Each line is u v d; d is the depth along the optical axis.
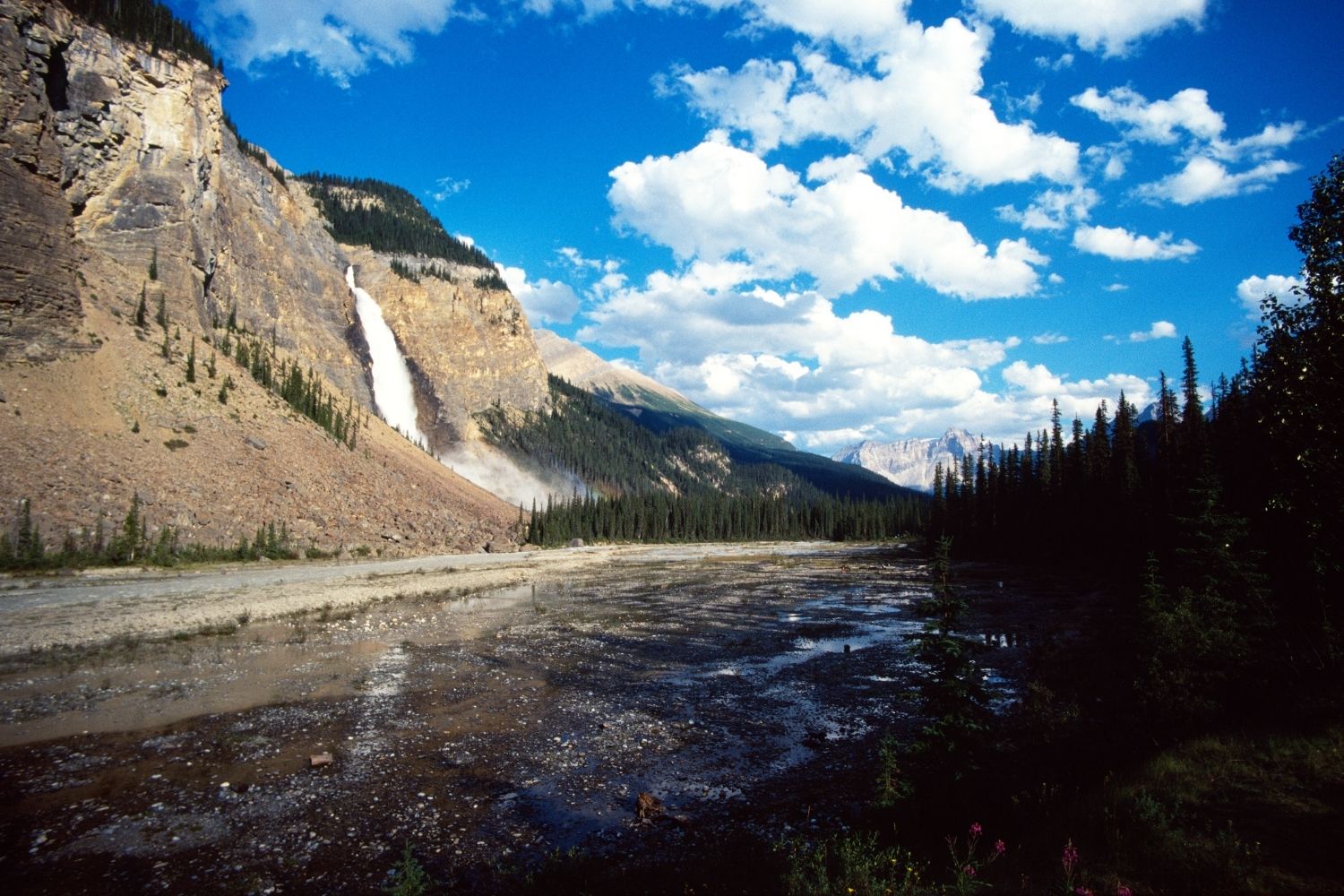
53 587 46.06
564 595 53.03
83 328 73.62
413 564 75.94
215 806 14.19
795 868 9.05
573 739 18.56
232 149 145.50
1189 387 57.22
